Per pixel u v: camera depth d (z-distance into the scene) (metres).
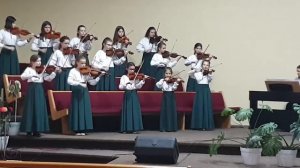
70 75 6.41
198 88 7.21
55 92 6.67
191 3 8.51
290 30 8.15
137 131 6.86
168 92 6.99
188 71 8.45
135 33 8.66
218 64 8.42
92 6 8.77
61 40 7.22
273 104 8.06
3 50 7.34
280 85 6.71
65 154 5.70
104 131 7.08
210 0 8.44
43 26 7.55
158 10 8.61
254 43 8.29
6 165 3.61
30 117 6.31
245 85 8.31
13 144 6.36
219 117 7.79
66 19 8.83
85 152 5.79
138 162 4.95
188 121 7.53
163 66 7.60
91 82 6.77
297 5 8.12
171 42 8.57
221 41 8.41
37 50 7.57
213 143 5.30
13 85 6.55
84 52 7.62
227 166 4.86
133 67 6.84
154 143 4.82
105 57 7.33
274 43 8.21
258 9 8.27
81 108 6.41
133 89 6.78
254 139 4.80
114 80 7.45
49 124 6.84
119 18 8.70
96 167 3.51
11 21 7.39
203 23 8.47
